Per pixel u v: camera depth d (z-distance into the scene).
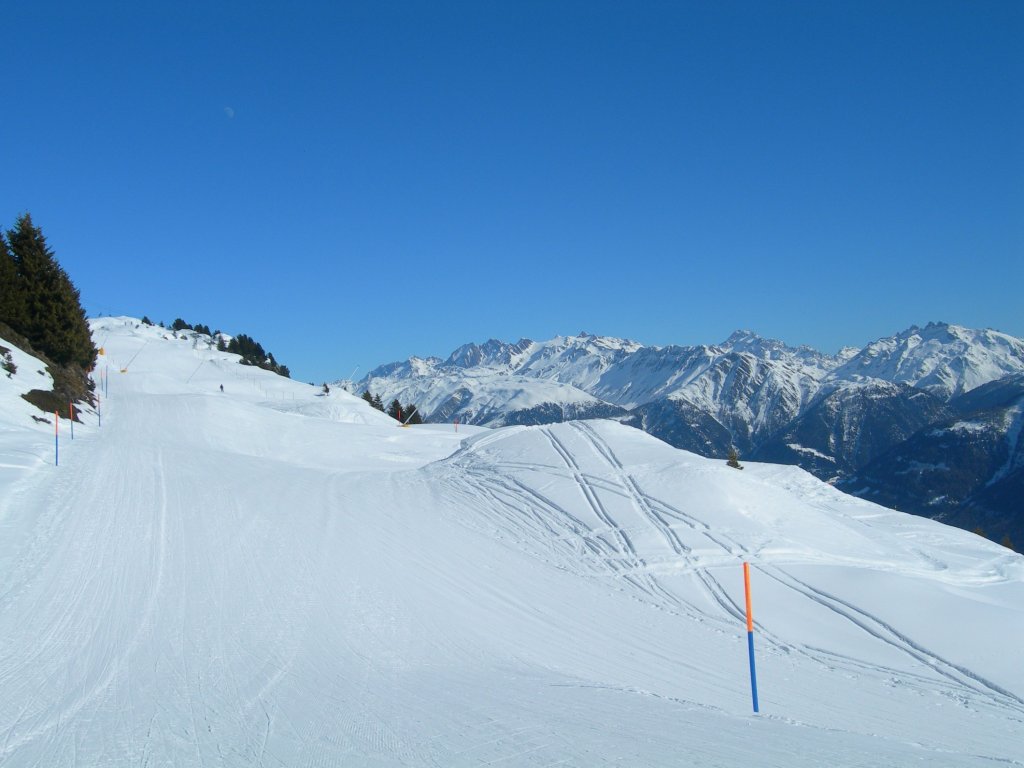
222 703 7.95
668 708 8.71
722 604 15.98
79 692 8.18
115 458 25.25
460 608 13.73
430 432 47.84
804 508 21.84
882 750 7.38
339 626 11.63
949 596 16.25
